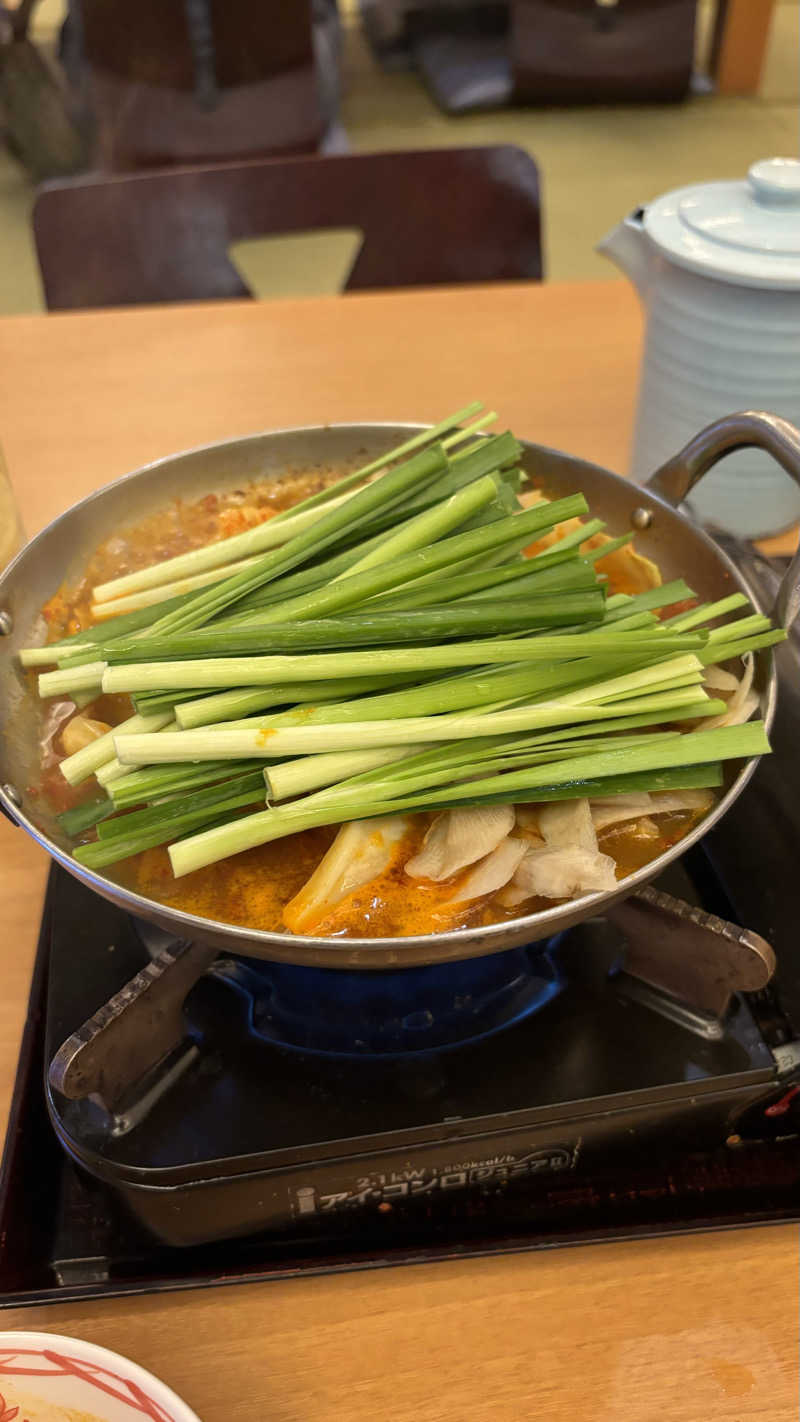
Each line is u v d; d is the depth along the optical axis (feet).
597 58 8.30
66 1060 1.29
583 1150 1.46
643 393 2.18
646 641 1.46
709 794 1.51
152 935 1.55
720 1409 1.28
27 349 2.79
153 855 1.46
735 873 1.62
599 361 2.75
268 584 1.59
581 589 1.53
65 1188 1.44
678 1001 1.49
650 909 1.42
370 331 2.86
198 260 3.04
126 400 2.62
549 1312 1.35
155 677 1.41
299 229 3.05
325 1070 1.42
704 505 2.15
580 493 1.79
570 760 1.42
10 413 2.59
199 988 1.49
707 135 8.21
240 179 2.94
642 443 2.23
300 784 1.39
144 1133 1.35
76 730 1.55
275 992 1.49
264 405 2.60
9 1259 1.33
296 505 1.86
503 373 2.70
